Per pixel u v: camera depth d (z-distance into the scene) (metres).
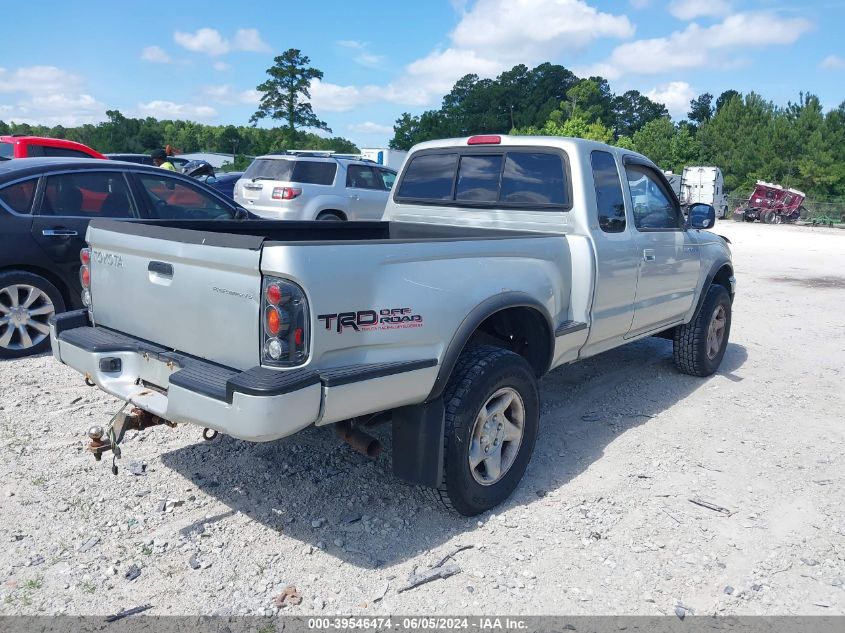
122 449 4.26
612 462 4.39
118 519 3.48
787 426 5.14
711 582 3.17
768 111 58.31
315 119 66.75
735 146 56.94
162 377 3.25
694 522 3.68
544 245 4.12
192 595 2.94
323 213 12.09
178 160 17.28
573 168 4.54
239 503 3.69
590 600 3.01
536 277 3.96
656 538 3.51
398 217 5.54
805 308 10.07
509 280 3.74
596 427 4.98
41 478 3.85
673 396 5.75
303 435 4.55
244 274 2.82
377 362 3.05
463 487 3.46
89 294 3.73
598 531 3.55
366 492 3.86
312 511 3.64
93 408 4.88
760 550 3.45
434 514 3.67
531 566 3.24
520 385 3.71
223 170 57.41
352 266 2.91
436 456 3.35
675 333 6.16
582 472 4.23
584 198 4.49
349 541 3.38
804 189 49.75
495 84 104.69
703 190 39.44
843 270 14.73
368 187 12.80
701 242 5.89
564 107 86.88
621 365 6.61
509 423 3.74
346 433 3.31
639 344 7.47
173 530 3.41
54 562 3.12
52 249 5.96
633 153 5.14
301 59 64.62
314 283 2.76
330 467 4.13
